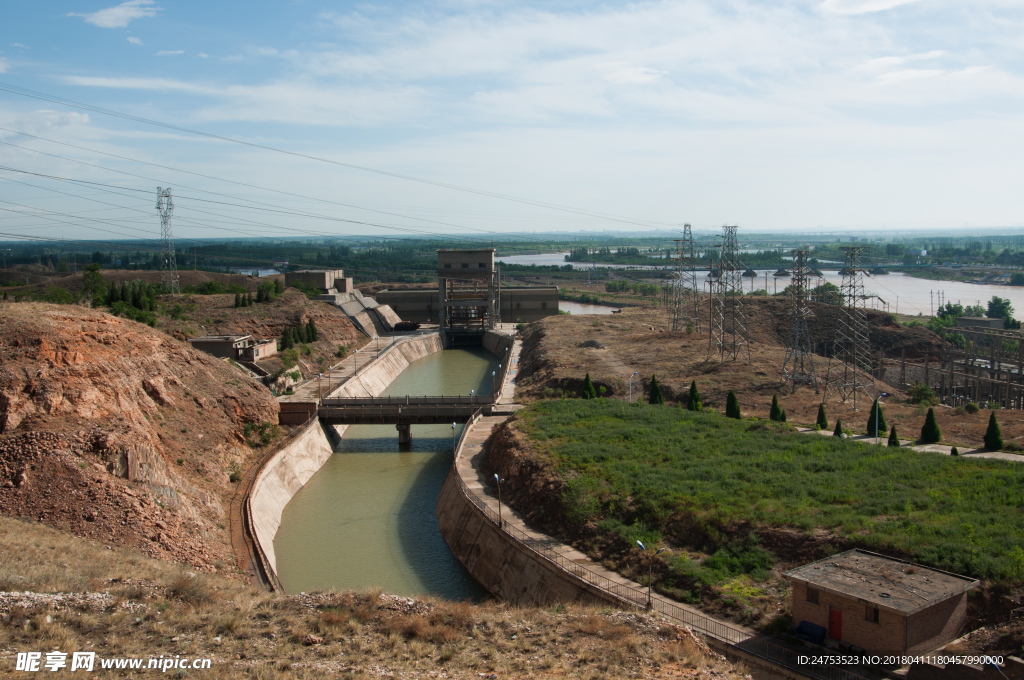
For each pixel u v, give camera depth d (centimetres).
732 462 6469
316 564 6316
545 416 8606
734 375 11225
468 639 3800
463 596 5772
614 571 5109
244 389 9138
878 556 4322
